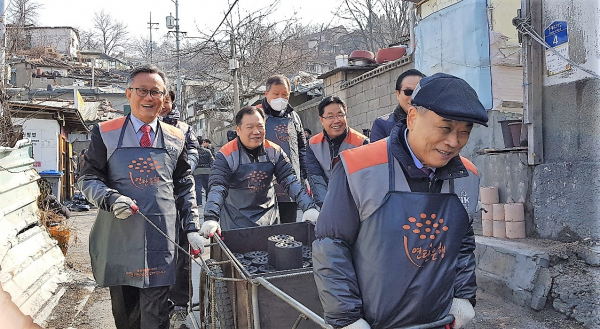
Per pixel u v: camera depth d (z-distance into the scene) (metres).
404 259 1.91
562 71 5.31
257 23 20.81
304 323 2.86
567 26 5.22
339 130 4.64
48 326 4.55
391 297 1.93
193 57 21.98
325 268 1.96
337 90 14.26
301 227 4.12
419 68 8.99
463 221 2.00
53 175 12.62
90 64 47.56
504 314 4.62
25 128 14.85
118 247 3.48
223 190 4.23
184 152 3.81
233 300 3.28
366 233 1.94
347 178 1.94
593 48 4.95
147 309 3.54
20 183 5.28
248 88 21.34
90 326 4.58
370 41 27.56
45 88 34.91
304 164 5.58
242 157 4.40
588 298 4.32
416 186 1.94
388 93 11.29
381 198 1.91
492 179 6.32
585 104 5.08
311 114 16.20
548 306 4.59
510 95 7.44
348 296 1.93
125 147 3.51
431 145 1.80
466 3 7.65
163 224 3.53
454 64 7.96
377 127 4.27
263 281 2.60
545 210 5.45
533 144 5.52
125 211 3.24
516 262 4.95
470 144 7.62
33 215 5.71
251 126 4.29
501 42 7.41
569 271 4.64
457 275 2.14
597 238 4.86
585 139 5.09
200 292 3.79
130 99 3.54
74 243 8.20
